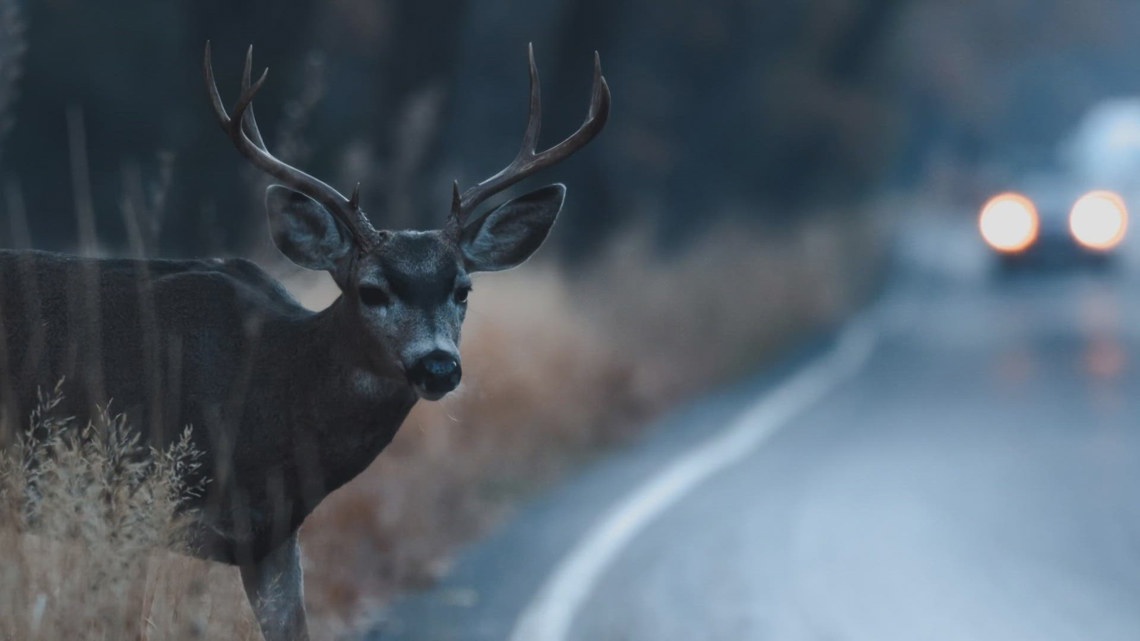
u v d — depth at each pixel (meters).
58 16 90.25
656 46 131.88
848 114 150.50
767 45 144.12
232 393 26.50
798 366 82.25
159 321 26.70
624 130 126.81
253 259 43.44
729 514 44.53
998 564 38.72
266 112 76.31
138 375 26.27
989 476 50.44
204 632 23.62
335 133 82.94
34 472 23.81
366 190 63.22
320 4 88.81
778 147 152.38
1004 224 131.25
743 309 90.31
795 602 35.09
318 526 34.84
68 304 26.47
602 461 54.34
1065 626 33.34
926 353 86.00
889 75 167.62
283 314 27.47
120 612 22.27
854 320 104.94
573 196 99.31
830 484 49.12
